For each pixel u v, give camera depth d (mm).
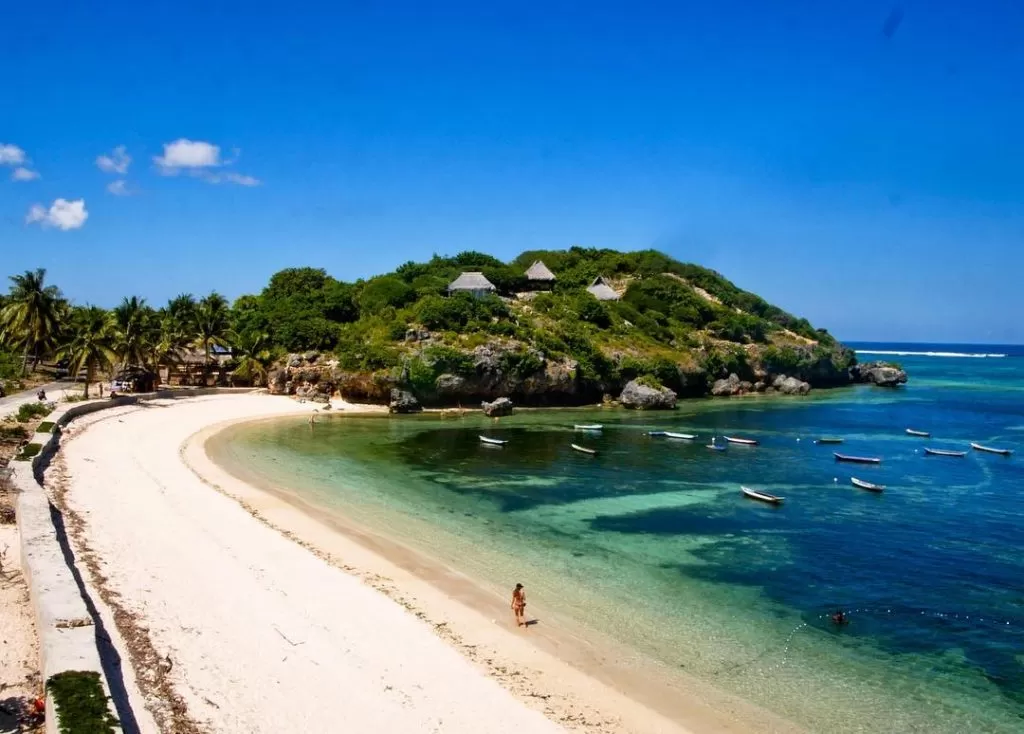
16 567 28781
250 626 25422
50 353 97438
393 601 28734
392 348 93750
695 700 22406
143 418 73000
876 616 29516
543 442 70938
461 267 140125
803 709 22141
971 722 21703
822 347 147000
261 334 103000
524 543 37812
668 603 30234
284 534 37031
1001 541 40125
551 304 122875
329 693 21266
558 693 22344
